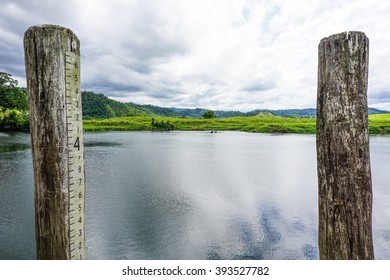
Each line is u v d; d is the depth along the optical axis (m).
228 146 40.88
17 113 66.69
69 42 2.52
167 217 11.41
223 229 10.27
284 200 13.88
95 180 17.92
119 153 31.69
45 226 2.53
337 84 2.79
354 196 2.82
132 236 9.61
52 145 2.46
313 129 80.06
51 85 2.42
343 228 2.84
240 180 18.20
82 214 2.78
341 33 2.77
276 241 9.35
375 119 93.00
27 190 15.13
